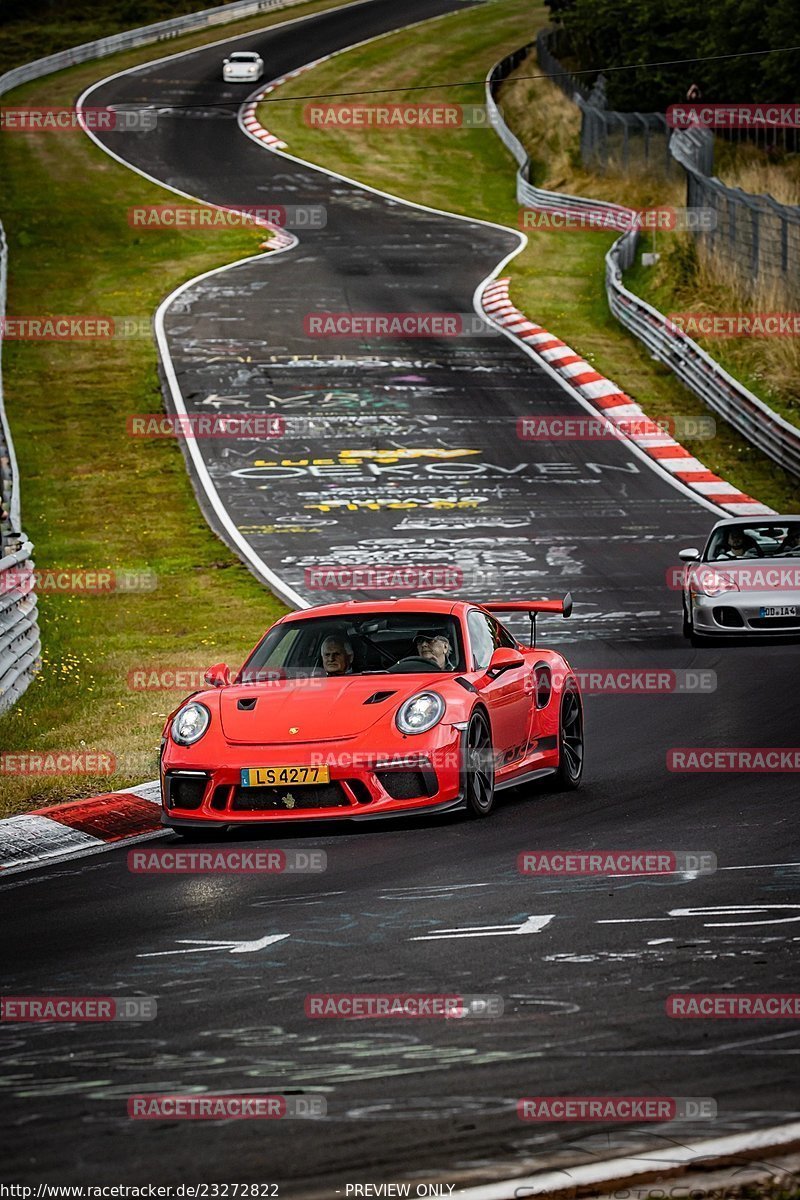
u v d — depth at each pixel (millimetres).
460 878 28719
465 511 96875
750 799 35469
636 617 71062
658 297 150250
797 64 194875
